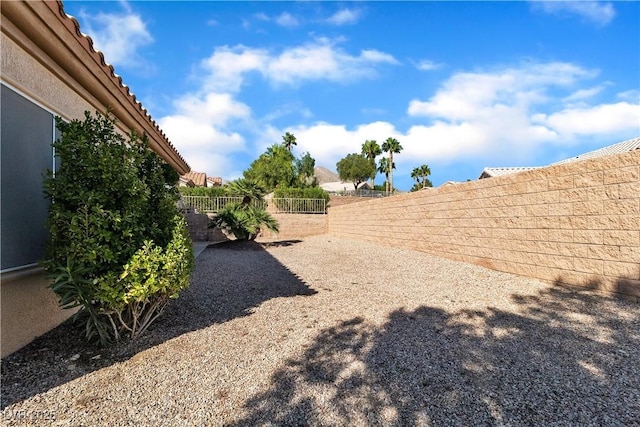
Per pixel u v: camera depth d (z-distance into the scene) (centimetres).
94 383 307
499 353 368
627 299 521
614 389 294
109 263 349
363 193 4341
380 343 399
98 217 339
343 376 325
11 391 288
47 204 397
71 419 257
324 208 2406
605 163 559
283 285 699
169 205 425
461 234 940
